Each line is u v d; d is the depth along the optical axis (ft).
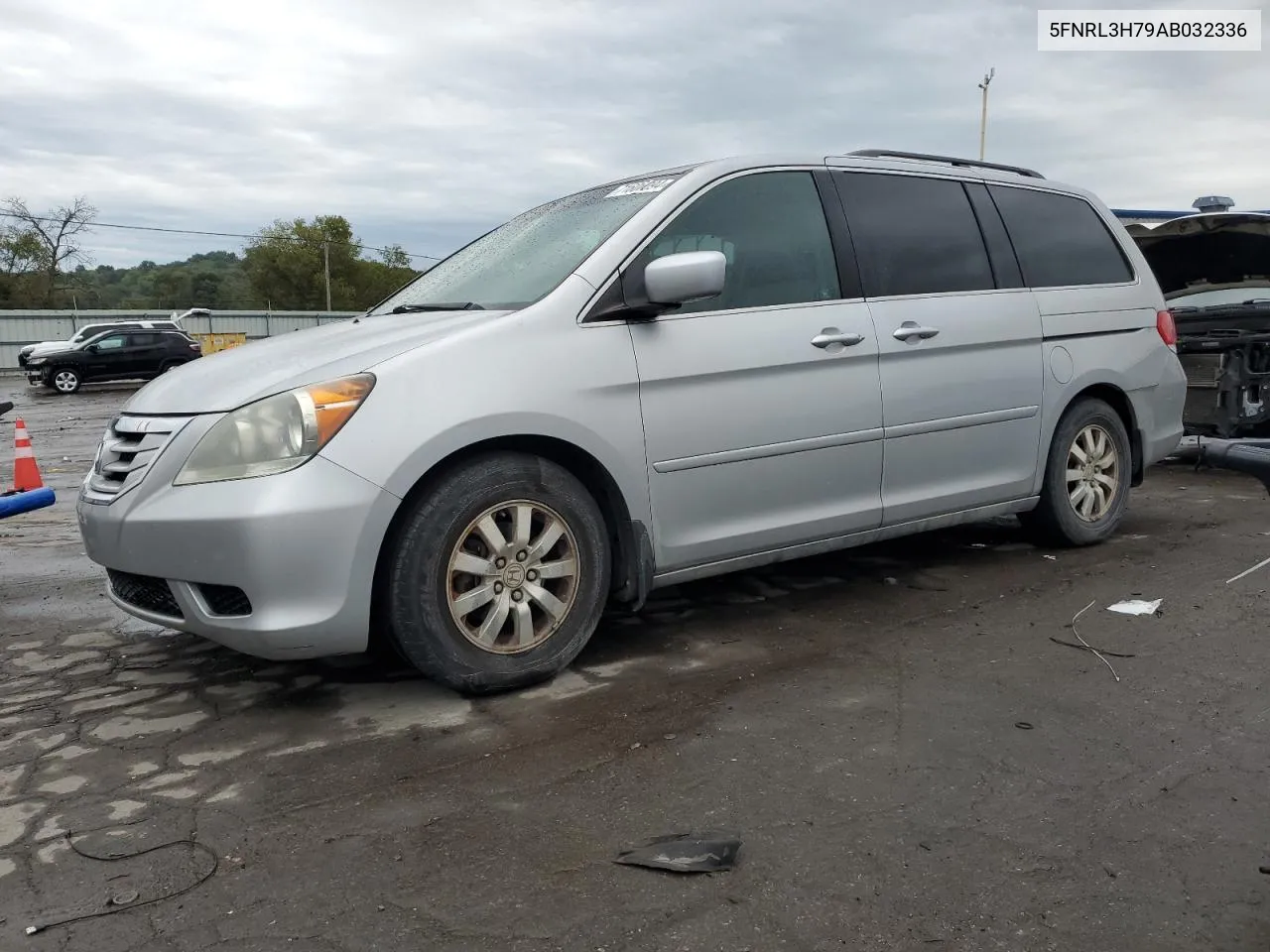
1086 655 12.43
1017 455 16.19
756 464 13.04
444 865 7.93
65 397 84.17
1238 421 27.02
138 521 10.52
